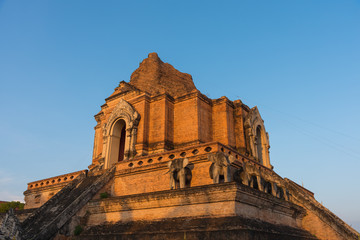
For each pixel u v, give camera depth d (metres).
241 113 33.84
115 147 34.22
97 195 23.81
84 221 21.78
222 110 33.03
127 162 25.66
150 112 32.91
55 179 33.59
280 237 17.67
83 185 26.45
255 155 32.56
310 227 24.41
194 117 31.20
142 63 42.62
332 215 24.53
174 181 20.66
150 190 23.25
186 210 18.17
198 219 17.28
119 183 25.33
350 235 22.12
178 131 31.86
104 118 39.47
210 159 19.73
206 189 17.52
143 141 31.05
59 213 21.83
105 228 20.33
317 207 24.58
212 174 19.61
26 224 21.64
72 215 21.41
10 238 19.66
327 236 23.39
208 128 32.28
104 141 34.41
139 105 33.06
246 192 17.45
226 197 16.84
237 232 14.93
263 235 15.94
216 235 15.43
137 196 20.05
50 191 33.69
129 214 20.33
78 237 20.16
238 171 21.11
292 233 20.34
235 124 33.72
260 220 18.42
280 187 24.27
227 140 31.61
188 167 22.11
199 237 15.85
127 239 18.14
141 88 38.19
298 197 25.78
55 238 19.95
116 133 34.72
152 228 18.14
